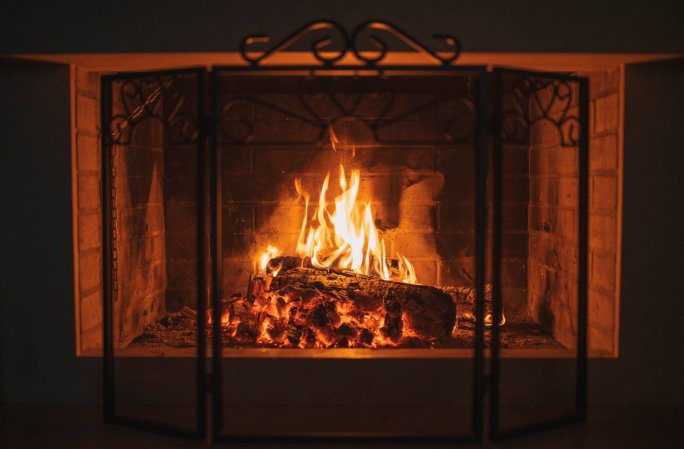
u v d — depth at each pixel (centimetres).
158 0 265
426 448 253
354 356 287
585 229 274
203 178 255
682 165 285
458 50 248
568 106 272
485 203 254
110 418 274
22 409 288
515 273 392
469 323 356
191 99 378
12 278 290
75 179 291
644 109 284
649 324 289
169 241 389
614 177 292
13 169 287
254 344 323
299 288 324
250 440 255
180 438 261
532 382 290
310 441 254
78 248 294
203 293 257
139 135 352
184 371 290
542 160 369
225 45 265
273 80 335
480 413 255
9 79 285
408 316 318
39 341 292
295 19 264
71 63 285
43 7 266
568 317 334
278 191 378
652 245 287
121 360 290
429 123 375
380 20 256
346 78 297
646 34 264
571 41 264
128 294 340
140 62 285
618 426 272
